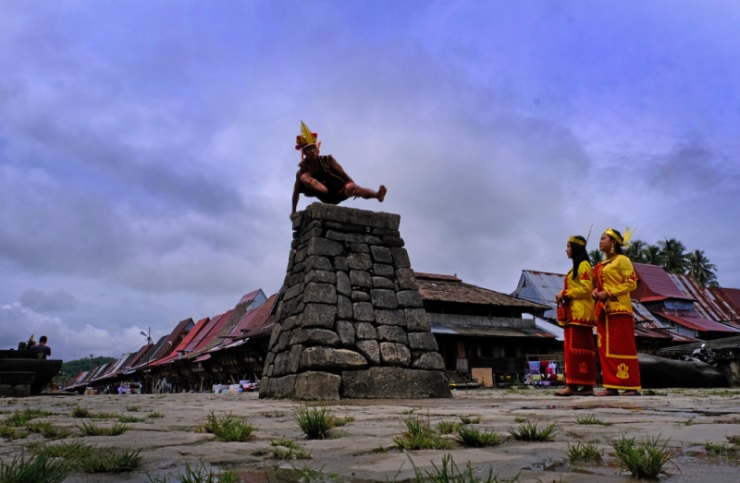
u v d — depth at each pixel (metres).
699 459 2.13
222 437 3.00
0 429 3.35
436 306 27.84
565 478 1.82
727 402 5.55
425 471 1.98
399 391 7.73
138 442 2.81
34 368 11.52
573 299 7.35
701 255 61.16
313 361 7.43
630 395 7.05
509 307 29.09
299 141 8.99
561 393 7.33
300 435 3.14
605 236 7.38
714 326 35.62
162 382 48.19
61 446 2.51
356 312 8.08
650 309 37.69
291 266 9.20
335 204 8.97
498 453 2.34
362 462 2.21
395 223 9.16
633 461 1.85
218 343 38.72
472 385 23.67
